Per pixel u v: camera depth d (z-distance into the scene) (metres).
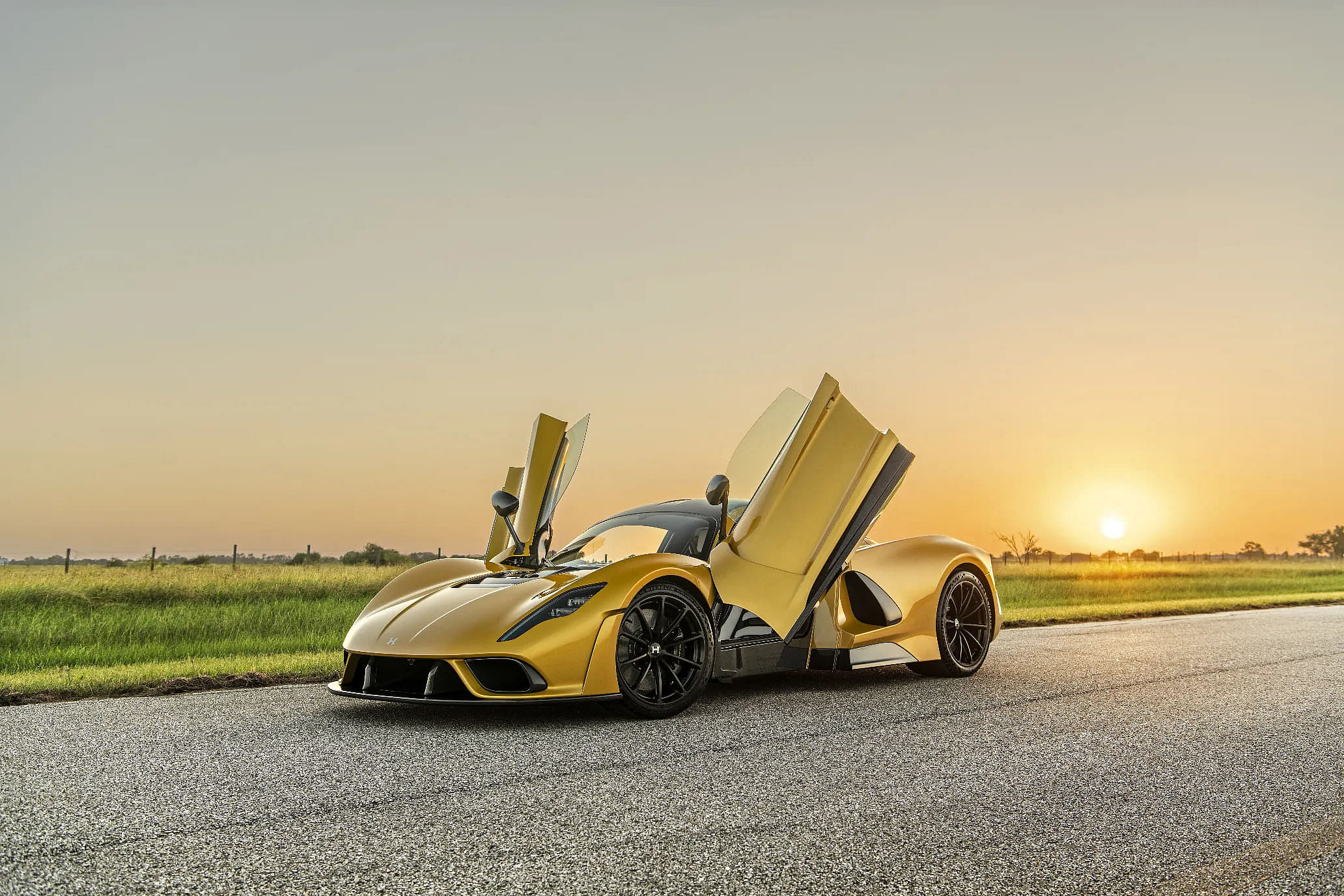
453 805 2.96
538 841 2.60
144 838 2.62
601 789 3.18
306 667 6.36
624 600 4.59
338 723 4.47
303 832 2.68
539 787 3.21
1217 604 12.77
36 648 8.51
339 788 3.19
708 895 2.20
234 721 4.52
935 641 5.98
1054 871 2.38
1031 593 18.05
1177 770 3.48
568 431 5.73
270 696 5.34
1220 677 5.95
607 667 4.51
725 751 3.80
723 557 5.16
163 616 10.56
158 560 22.89
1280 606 13.66
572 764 3.56
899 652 5.81
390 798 3.05
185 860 2.43
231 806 2.95
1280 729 4.24
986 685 5.70
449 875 2.32
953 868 2.40
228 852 2.50
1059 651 7.45
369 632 4.78
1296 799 3.07
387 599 5.30
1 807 2.94
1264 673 6.09
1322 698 5.11
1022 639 8.45
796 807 2.96
